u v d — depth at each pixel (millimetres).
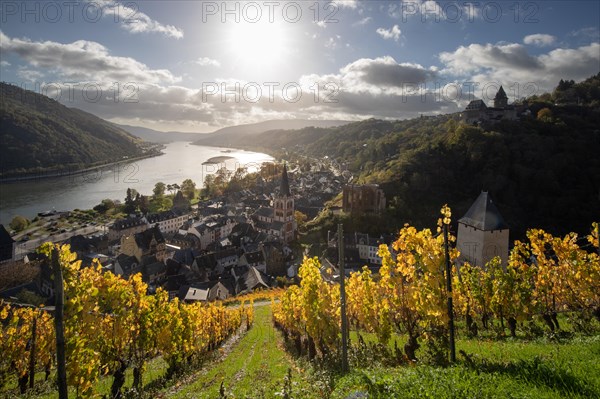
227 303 76062
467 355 15555
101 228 151125
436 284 16234
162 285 93438
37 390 22984
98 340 18375
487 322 29641
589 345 13773
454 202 120875
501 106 179250
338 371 18516
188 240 138500
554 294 24641
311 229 135375
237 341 42031
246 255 109875
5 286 73750
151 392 21719
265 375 22328
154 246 117250
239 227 144125
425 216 117875
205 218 156500
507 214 106812
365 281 22609
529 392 9727
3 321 27938
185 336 29156
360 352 20891
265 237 131500
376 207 126250
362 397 11586
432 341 17953
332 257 109688
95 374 15375
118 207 180000
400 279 18500
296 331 31141
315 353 25828
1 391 22703
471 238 58594
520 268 25453
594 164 114625
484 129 141875
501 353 15258
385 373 14477
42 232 142000
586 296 22594
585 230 97938
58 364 11555
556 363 11391
